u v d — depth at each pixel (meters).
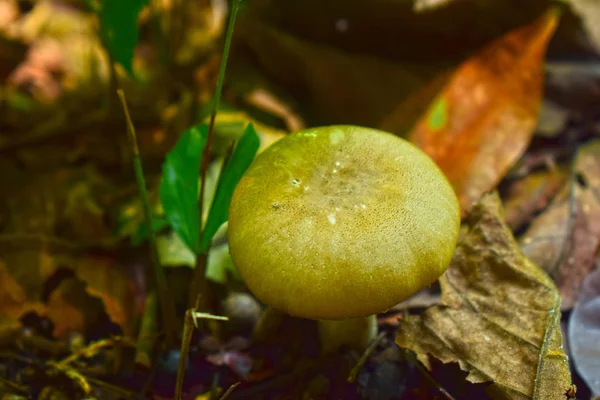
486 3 0.49
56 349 0.45
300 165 0.41
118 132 0.50
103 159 0.49
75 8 0.54
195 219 0.43
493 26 0.50
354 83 0.50
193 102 0.50
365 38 0.52
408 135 0.47
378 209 0.40
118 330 0.46
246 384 0.44
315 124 0.50
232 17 0.41
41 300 0.46
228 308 0.45
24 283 0.46
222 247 0.46
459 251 0.44
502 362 0.42
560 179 0.47
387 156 0.41
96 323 0.46
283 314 0.44
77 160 0.49
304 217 0.40
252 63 0.52
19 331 0.45
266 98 0.51
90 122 0.49
